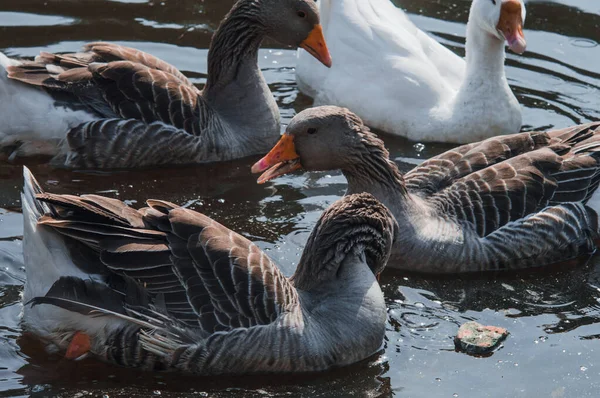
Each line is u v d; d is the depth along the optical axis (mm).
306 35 15719
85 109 14672
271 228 13383
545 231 12898
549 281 12719
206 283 10172
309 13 15594
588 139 13789
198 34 18359
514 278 12742
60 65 15086
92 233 10219
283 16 15539
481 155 13414
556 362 10945
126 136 14695
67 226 10156
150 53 17688
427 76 16188
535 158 13227
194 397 10180
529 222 12828
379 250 11219
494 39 15641
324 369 10586
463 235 12633
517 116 16031
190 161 15141
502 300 12211
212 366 10336
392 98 16141
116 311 10109
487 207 12789
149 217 10484
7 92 14492
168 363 10375
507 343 11289
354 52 16656
